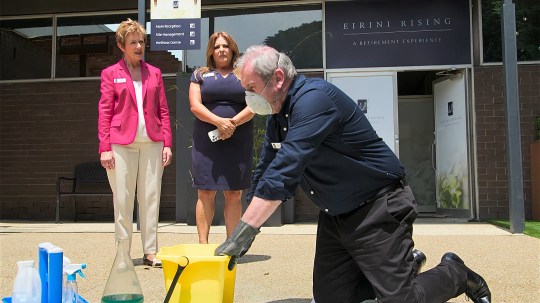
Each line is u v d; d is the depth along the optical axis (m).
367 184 2.22
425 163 9.05
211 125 3.89
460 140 7.81
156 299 2.95
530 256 4.17
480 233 5.77
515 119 5.67
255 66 2.13
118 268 2.06
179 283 2.12
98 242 5.36
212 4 8.23
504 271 3.59
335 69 7.92
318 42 8.01
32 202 8.29
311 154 2.08
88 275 3.65
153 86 4.01
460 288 2.36
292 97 2.15
